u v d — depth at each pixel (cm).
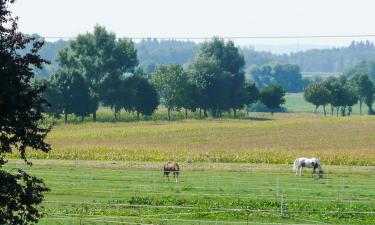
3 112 4384
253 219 6938
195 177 10925
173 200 8031
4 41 4478
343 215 7156
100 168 12262
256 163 13812
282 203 7475
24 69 4509
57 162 13150
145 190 9188
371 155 14038
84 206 7631
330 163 13862
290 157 14025
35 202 4506
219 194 8781
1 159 4525
